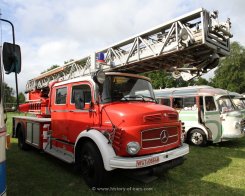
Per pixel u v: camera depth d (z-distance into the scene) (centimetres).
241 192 427
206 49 470
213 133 845
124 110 411
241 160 642
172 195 411
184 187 447
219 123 847
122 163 365
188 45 448
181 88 963
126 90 486
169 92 988
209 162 618
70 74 701
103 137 397
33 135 654
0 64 252
